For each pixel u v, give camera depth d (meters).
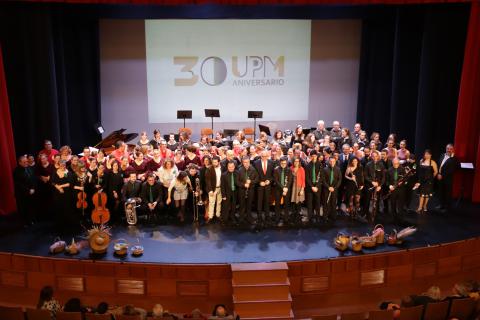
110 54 14.61
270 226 10.14
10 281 9.08
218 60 14.91
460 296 7.80
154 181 10.27
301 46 14.99
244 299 8.48
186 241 9.50
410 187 10.91
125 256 8.95
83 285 8.89
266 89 15.16
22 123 11.88
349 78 15.27
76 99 14.23
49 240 9.59
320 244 9.38
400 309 7.26
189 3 11.50
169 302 8.85
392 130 14.12
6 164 11.07
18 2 11.43
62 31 13.66
